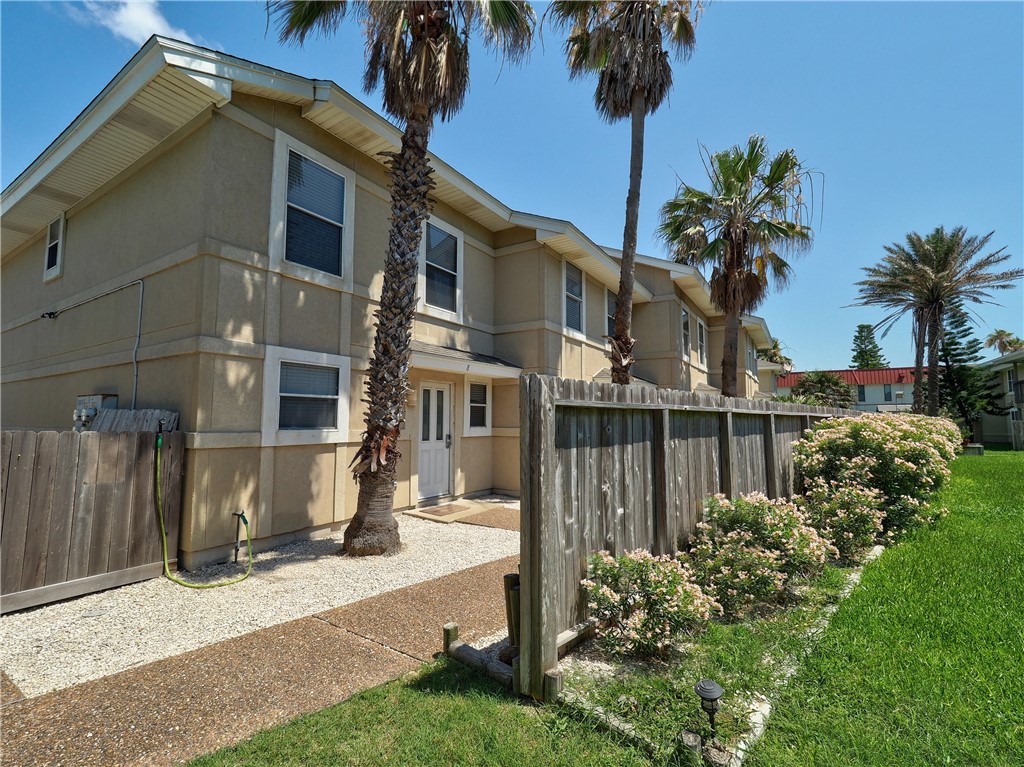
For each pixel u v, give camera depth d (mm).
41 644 3510
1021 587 4188
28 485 4172
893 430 6750
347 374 7098
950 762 2076
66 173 7043
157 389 5922
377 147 7418
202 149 5719
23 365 9055
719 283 12148
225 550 5535
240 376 5758
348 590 4688
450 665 3107
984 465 15148
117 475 4754
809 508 5949
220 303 5590
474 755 2174
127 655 3338
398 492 8102
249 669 3107
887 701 2541
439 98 5867
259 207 6074
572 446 3139
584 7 9031
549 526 2768
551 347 10250
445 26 5879
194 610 4168
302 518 6422
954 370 32094
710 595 3605
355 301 7309
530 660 2684
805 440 7137
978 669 2854
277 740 2318
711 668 2840
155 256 6207
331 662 3199
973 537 5922
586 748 2217
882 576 4535
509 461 10188
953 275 22641
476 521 7652
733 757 2078
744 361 19266
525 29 6344
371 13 5590
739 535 4062
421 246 8695
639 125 8633
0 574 4000
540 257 10156
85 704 2703
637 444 3834
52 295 8398
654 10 8586
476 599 4426
